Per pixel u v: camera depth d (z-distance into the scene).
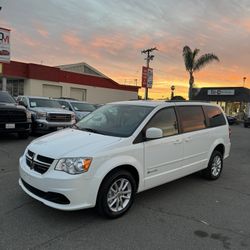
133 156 4.86
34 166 4.57
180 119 6.01
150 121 5.32
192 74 32.44
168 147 5.53
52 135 5.33
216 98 44.84
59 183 4.18
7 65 29.45
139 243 3.97
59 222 4.45
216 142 7.02
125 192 4.81
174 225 4.55
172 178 5.75
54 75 33.50
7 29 17.83
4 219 4.48
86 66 39.75
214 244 4.03
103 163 4.43
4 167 7.37
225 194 6.14
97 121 5.73
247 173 8.09
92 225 4.41
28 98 14.37
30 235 4.05
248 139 16.92
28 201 5.15
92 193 4.33
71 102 16.48
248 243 4.09
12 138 12.23
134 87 44.66
